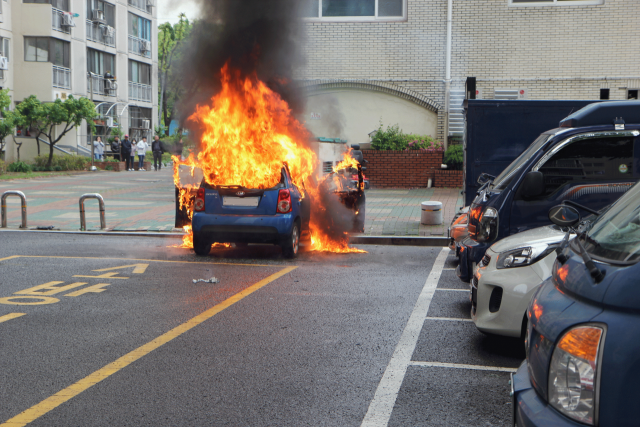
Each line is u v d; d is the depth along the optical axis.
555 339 2.27
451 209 16.16
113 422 3.96
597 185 6.92
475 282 5.60
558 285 2.56
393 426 3.96
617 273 2.21
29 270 9.24
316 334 5.99
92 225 14.38
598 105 7.19
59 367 4.99
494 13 20.66
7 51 36.38
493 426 3.98
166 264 9.85
